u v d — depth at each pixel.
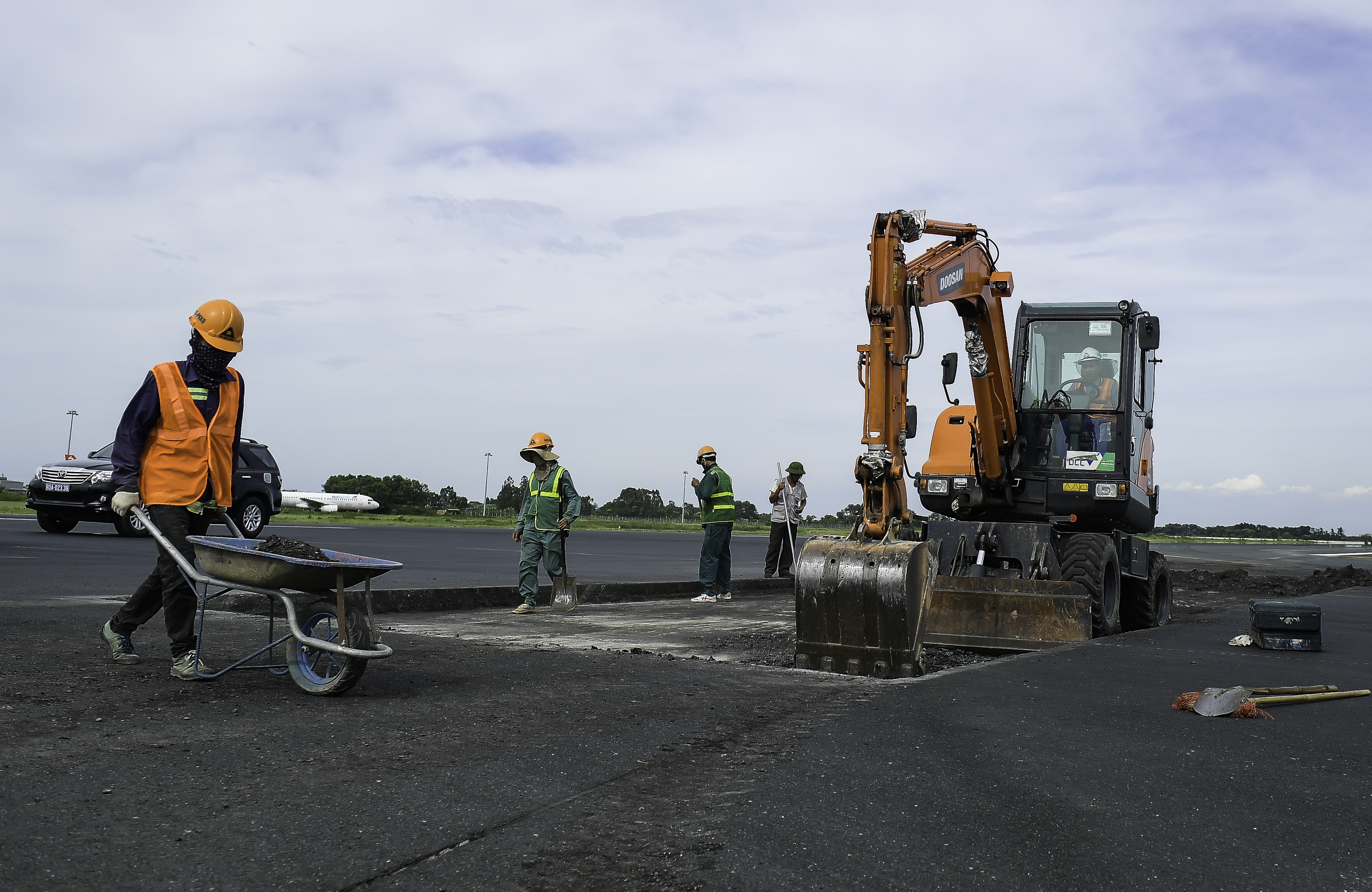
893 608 7.18
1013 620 9.11
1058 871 3.03
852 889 2.86
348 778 3.84
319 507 61.78
